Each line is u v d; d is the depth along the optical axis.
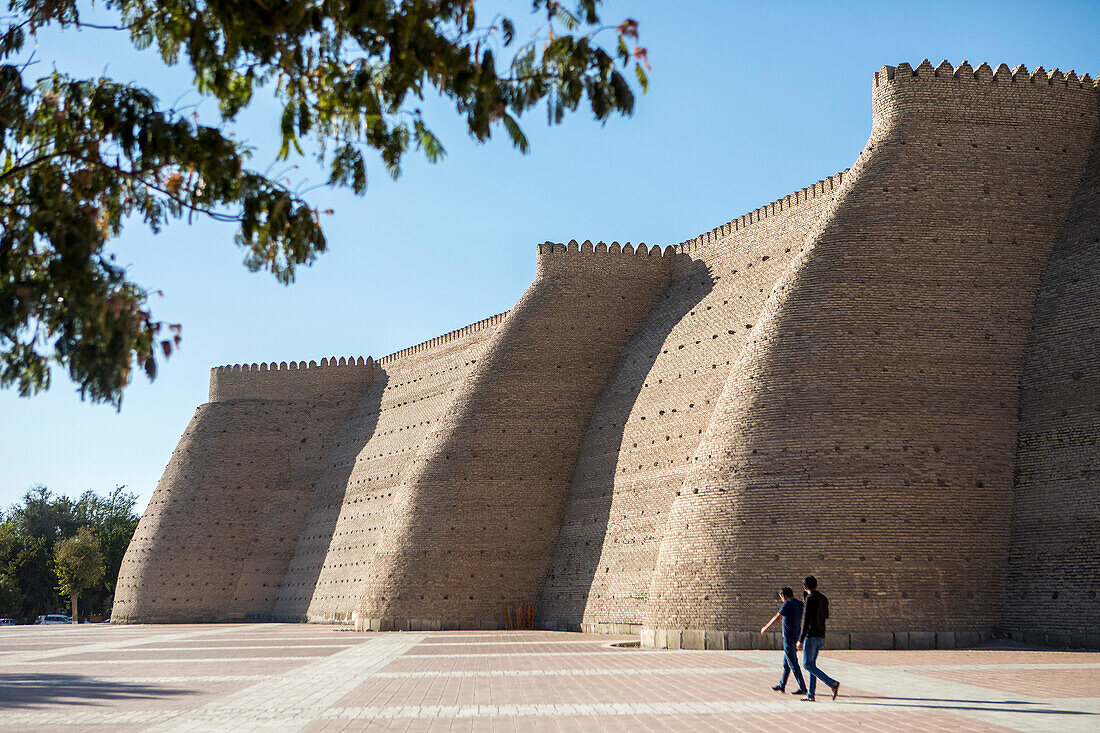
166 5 9.59
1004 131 33.72
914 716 13.27
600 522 42.25
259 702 16.34
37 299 8.84
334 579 55.56
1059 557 28.52
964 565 29.30
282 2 8.88
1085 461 28.83
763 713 13.86
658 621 31.77
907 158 33.16
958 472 30.11
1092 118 34.53
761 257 40.75
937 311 31.75
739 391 32.53
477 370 46.81
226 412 63.12
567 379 46.19
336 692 17.78
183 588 58.91
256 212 9.80
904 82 33.91
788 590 16.72
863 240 32.44
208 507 60.53
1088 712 13.35
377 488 55.97
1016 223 32.88
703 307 42.66
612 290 47.47
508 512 44.50
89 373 8.80
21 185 9.80
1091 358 29.83
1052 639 27.73
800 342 31.80
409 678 20.39
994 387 31.23
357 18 9.07
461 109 9.60
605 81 9.70
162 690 18.69
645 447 41.34
